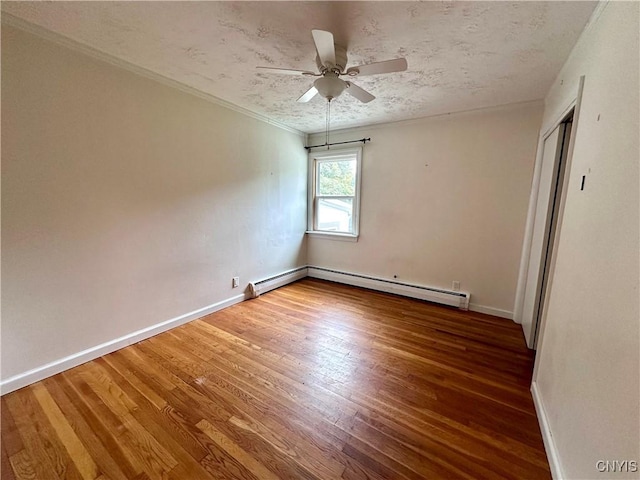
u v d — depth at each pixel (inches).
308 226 173.9
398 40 67.6
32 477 48.1
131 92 84.4
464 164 121.3
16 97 63.9
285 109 121.5
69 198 74.4
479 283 123.3
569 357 50.4
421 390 71.7
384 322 112.0
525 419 62.3
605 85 46.3
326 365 82.3
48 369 73.9
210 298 117.6
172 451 53.5
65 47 70.2
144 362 82.4
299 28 64.0
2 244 64.7
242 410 64.1
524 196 110.0
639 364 30.0
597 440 37.6
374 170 145.6
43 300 72.0
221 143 114.4
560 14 55.6
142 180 89.9
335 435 57.6
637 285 31.7
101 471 49.3
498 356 87.9
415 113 123.4
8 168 64.1
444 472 49.9
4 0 55.7
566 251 58.2
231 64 82.3
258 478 48.6
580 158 55.4
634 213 33.7
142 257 92.5
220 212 117.7
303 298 138.4
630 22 38.9
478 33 63.9
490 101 106.9
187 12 58.9
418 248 137.2
